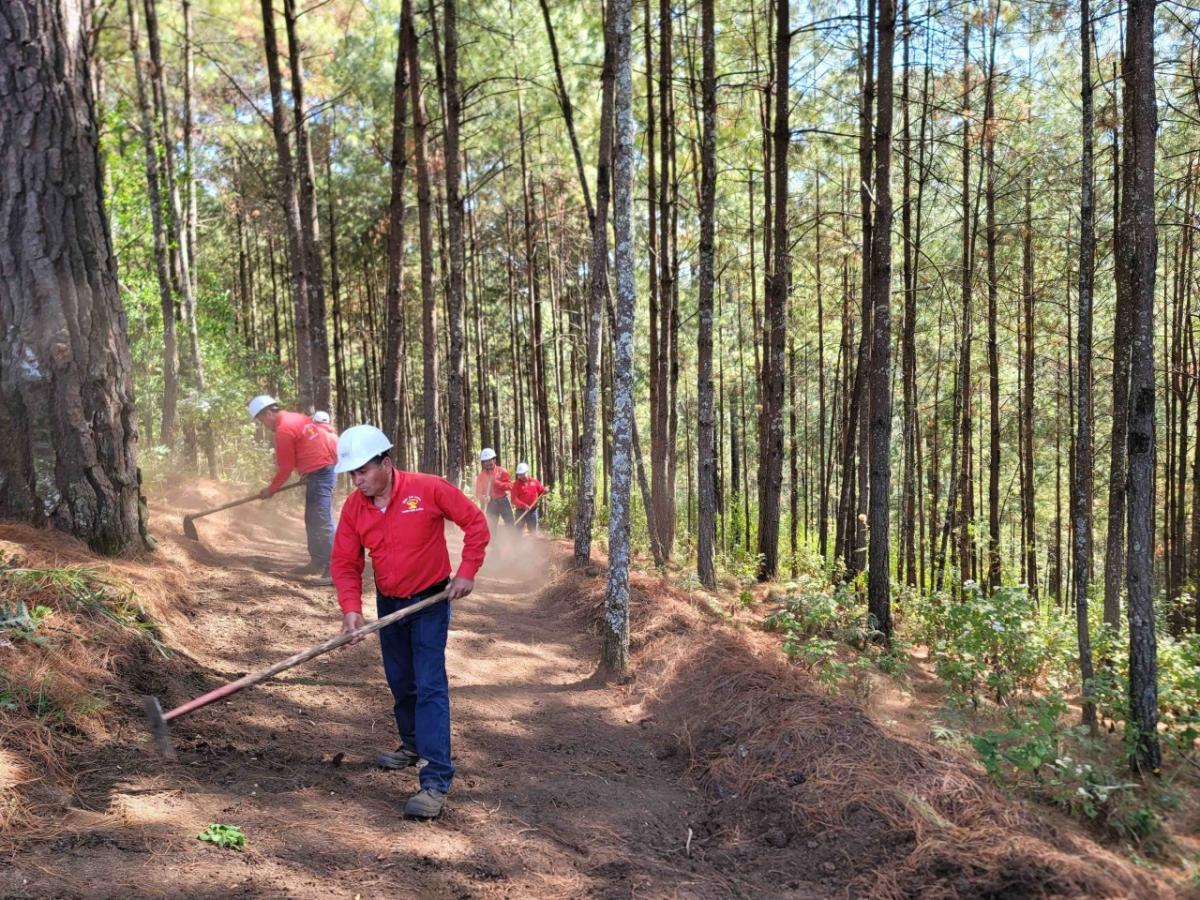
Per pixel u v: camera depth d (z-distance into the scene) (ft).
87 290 20.95
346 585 13.84
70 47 20.99
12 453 19.99
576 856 12.17
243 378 56.39
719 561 48.44
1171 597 55.36
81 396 20.75
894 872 11.39
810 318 66.54
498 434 106.93
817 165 52.75
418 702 13.30
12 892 8.72
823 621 28.07
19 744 11.91
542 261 85.97
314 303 49.01
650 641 23.59
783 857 12.48
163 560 23.26
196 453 49.60
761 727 16.31
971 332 53.78
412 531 13.58
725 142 50.42
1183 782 16.81
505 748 16.63
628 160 21.50
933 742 16.78
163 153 49.62
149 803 11.42
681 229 66.18
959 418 63.41
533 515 45.01
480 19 50.01
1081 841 11.83
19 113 20.03
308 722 16.26
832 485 95.45
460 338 46.88
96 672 14.87
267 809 11.93
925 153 46.70
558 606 30.71
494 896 10.67
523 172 68.59
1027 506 59.47
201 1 56.03
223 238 103.91
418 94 46.62
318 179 85.87
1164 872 12.14
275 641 21.02
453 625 26.11
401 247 47.52
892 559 71.46
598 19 48.67
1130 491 16.99
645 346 82.02
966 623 27.94
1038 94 46.11
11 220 19.99
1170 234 44.78
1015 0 37.27
